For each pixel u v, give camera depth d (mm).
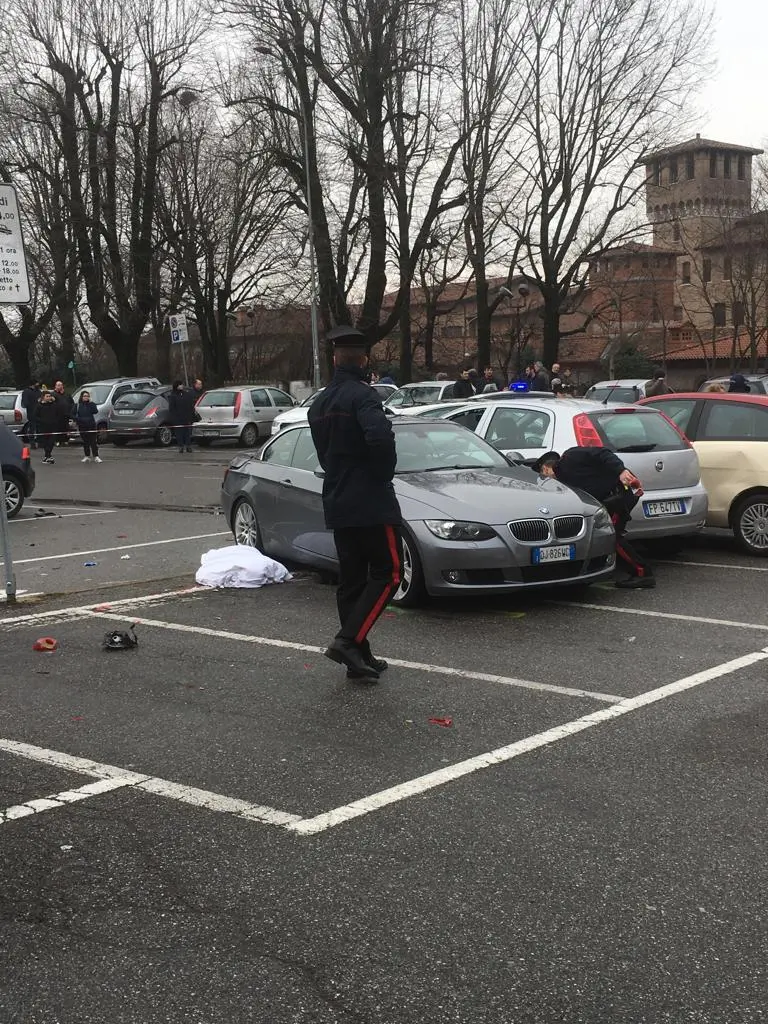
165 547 11531
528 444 10352
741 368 62906
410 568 7898
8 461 14555
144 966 3141
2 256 7816
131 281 39531
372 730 5266
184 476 20734
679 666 6402
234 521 10516
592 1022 2842
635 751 4930
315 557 9008
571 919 3381
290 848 3932
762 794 4395
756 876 3672
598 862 3785
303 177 34000
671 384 66500
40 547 11766
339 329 6105
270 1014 2891
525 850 3891
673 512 9891
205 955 3193
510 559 7660
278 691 5961
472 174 33844
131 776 4684
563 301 43375
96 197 37781
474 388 24906
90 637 7273
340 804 4340
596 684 6039
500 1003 2928
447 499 7910
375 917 3406
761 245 52188
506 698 5785
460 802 4348
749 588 8797
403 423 9469
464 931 3311
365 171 31875
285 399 30875
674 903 3482
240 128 34094
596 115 35969
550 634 7234
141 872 3756
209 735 5219
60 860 3865
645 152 36219
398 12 29234
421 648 6883
